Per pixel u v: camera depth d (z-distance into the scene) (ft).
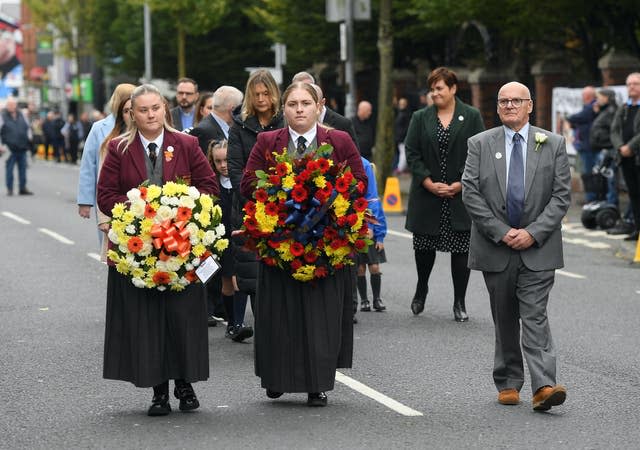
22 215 89.10
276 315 30.83
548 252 31.22
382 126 102.27
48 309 47.52
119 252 29.76
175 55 190.08
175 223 29.50
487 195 31.58
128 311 30.04
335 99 159.33
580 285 53.11
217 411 31.04
